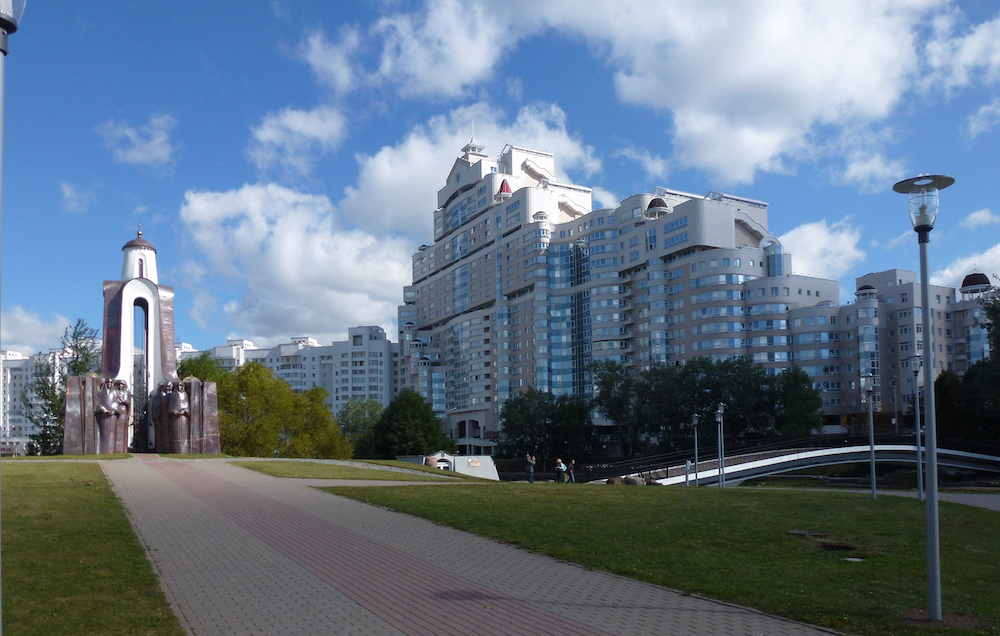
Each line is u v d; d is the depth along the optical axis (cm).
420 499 2575
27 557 1519
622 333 13038
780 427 8494
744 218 12644
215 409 5828
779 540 1822
